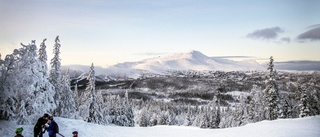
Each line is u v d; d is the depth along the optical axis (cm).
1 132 1518
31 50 1908
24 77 1808
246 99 5859
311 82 4572
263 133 1934
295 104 4934
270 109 4294
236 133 2028
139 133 2136
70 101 3553
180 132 2245
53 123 1429
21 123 1770
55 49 3375
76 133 1347
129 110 5575
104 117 4456
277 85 4350
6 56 1788
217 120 6900
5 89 1759
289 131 1934
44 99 1967
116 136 1931
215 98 7294
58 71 3366
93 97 3959
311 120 2439
